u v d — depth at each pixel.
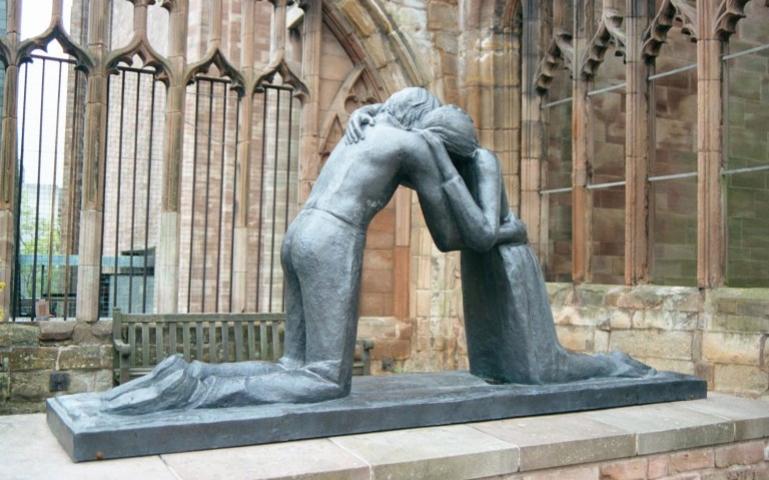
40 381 6.35
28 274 11.10
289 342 3.66
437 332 8.03
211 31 7.30
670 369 6.03
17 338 6.29
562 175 8.15
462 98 8.14
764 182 9.20
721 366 5.62
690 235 8.93
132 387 3.12
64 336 6.47
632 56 6.58
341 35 8.06
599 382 4.02
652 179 6.55
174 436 2.87
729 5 5.76
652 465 3.47
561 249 8.12
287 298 3.71
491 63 7.99
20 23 6.54
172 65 7.07
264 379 3.27
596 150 8.35
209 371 3.35
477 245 3.72
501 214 3.95
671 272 8.79
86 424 2.82
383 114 3.78
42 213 15.58
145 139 13.88
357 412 3.24
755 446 3.79
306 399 3.29
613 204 8.40
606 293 6.71
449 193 3.65
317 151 7.80
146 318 6.53
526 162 7.80
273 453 2.92
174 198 7.02
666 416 3.77
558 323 7.16
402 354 8.05
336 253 3.44
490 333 4.07
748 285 9.07
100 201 6.75
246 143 7.39
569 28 7.56
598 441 3.30
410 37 8.00
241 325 6.88
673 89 8.91
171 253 6.98
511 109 7.97
